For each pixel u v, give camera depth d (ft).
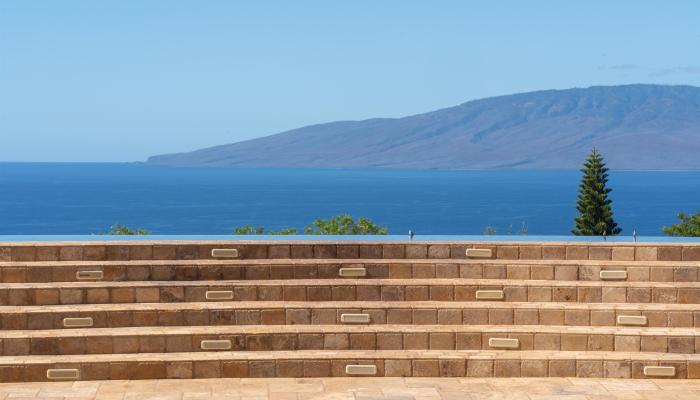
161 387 40.68
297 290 45.32
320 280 46.03
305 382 41.68
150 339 42.60
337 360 42.39
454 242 47.65
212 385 41.01
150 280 45.57
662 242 48.03
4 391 39.81
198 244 46.73
